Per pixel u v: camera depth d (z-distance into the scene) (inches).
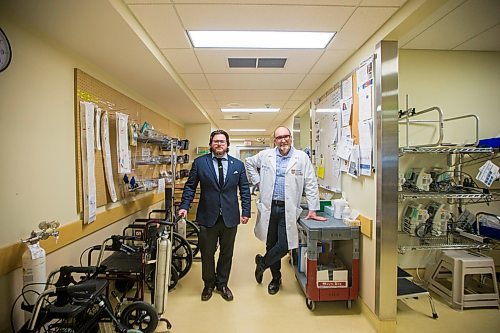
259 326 90.2
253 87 154.8
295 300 107.4
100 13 66.8
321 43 96.7
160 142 163.3
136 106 145.5
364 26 84.4
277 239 115.5
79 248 90.6
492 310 99.1
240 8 73.7
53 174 78.8
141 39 82.9
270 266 116.3
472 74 122.3
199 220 108.9
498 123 123.6
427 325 90.0
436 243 107.1
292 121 246.1
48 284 64.2
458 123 121.5
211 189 107.3
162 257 90.0
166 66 111.3
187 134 280.8
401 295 91.4
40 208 73.4
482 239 101.3
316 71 127.0
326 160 137.6
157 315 82.7
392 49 84.2
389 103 84.0
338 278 98.6
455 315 96.0
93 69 102.0
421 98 120.5
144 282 92.7
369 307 92.1
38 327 56.5
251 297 110.0
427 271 116.8
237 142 515.8
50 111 78.0
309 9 74.7
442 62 121.0
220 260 112.3
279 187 112.1
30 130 70.4
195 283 123.2
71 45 83.9
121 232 121.9
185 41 94.6
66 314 56.6
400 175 113.9
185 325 90.7
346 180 112.5
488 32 103.7
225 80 140.9
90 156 94.1
